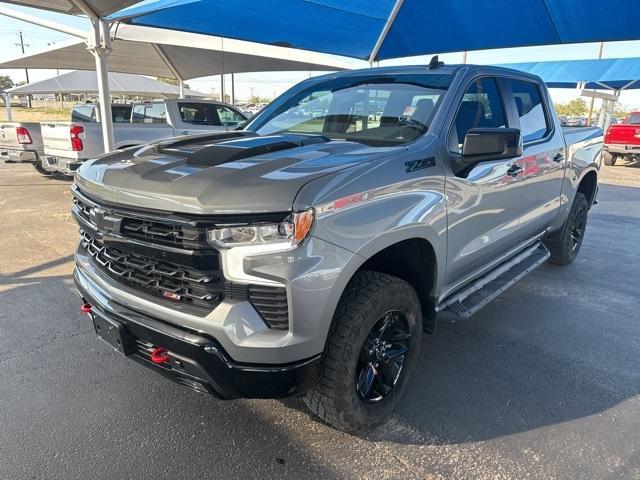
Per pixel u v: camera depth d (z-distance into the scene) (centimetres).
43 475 243
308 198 215
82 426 280
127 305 248
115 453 259
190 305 229
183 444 267
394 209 256
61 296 461
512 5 695
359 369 266
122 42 1176
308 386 235
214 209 210
